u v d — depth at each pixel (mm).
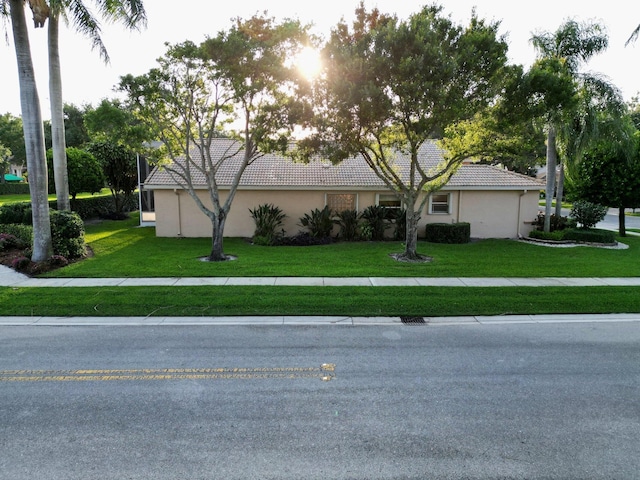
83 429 4500
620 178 19500
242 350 6797
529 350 6887
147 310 8773
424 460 4031
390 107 11203
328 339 7348
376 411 4926
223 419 4723
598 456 4109
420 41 10617
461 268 12828
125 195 27906
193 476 3773
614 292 10359
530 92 11453
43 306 8930
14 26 11336
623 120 18281
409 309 9008
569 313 8922
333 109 11891
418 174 19016
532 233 18984
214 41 11555
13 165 72250
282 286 10562
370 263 13398
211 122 14305
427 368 6152
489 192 19203
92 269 12148
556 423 4695
